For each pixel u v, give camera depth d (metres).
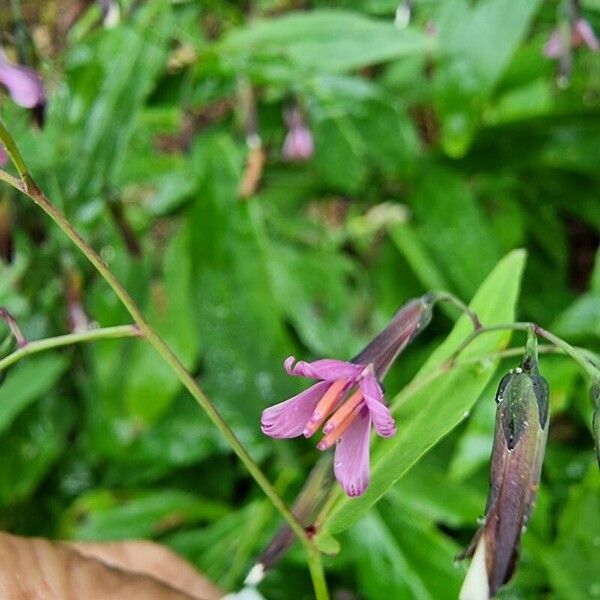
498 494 0.10
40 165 0.16
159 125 0.20
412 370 0.19
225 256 0.18
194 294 0.18
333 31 0.18
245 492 0.20
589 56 0.19
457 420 0.11
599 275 0.17
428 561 0.16
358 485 0.09
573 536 0.16
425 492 0.16
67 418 0.19
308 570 0.17
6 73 0.12
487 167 0.21
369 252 0.21
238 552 0.17
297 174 0.21
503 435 0.10
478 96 0.18
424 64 0.21
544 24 0.21
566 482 0.17
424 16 0.20
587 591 0.15
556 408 0.16
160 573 0.15
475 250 0.19
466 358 0.11
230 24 0.21
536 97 0.20
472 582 0.09
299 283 0.19
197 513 0.18
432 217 0.20
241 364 0.18
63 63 0.17
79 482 0.19
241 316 0.18
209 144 0.19
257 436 0.18
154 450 0.19
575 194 0.22
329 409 0.10
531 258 0.22
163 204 0.20
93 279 0.19
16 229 0.16
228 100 0.21
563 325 0.17
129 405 0.18
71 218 0.16
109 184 0.17
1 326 0.13
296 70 0.18
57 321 0.19
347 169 0.20
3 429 0.18
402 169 0.20
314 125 0.20
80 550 0.15
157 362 0.18
